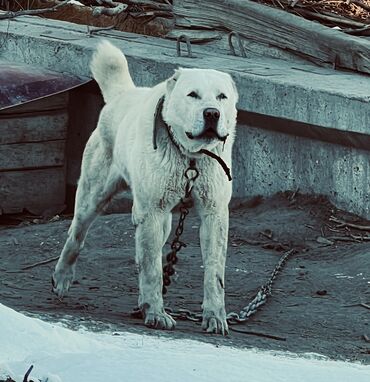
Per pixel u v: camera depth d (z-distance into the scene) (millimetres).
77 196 8773
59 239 11172
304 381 5328
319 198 11781
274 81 11695
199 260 10297
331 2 14273
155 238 7750
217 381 5168
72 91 14141
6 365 5273
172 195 7676
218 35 13688
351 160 11430
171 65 12523
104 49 8742
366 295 9180
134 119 8000
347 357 7289
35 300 8742
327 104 11234
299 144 11914
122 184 8570
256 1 13945
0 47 14562
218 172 7645
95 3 15914
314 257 10578
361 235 11117
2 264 10406
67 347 5902
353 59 12297
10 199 13617
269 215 11695
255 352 6766
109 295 9125
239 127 12438
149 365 5277
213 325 7648
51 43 13875
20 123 13555
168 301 8961
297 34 12836
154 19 14844
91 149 8648
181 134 7434
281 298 9156
